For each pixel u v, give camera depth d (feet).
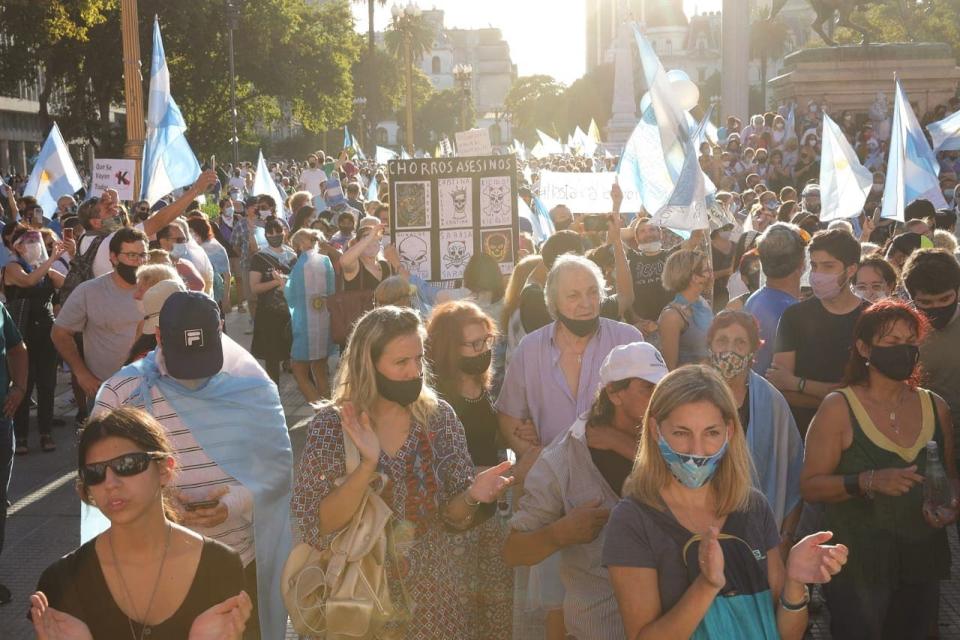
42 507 24.90
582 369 15.97
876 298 18.17
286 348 35.09
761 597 9.71
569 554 12.69
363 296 30.94
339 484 11.89
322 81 189.57
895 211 32.07
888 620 14.14
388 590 11.96
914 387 13.53
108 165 45.21
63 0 117.80
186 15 151.33
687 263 18.40
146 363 13.74
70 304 21.99
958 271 15.71
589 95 342.23
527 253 32.71
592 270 15.62
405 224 29.94
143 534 9.68
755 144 82.48
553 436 16.12
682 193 24.14
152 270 16.67
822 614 17.90
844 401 13.46
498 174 29.76
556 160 99.76
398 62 310.86
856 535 13.34
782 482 14.47
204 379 13.66
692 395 9.60
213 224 59.72
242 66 172.65
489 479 12.09
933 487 13.11
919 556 13.34
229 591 9.90
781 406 14.58
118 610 9.62
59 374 41.63
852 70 94.43
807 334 16.87
